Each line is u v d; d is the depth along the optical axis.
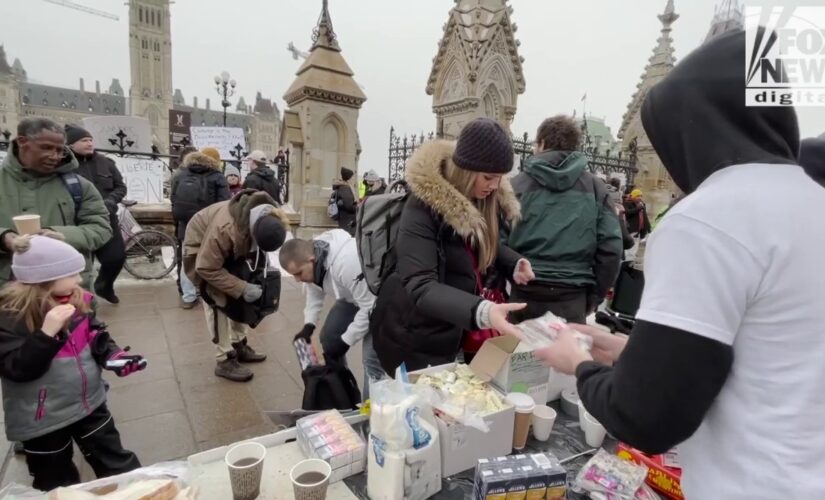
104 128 6.88
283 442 1.33
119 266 4.52
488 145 1.50
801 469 0.62
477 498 1.09
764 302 0.63
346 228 7.20
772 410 0.64
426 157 1.63
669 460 1.23
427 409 1.20
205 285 2.94
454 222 1.54
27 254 1.62
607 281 2.52
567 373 0.95
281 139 8.52
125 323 4.14
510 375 1.43
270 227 2.63
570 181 2.38
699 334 0.61
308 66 7.80
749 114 0.68
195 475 1.16
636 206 7.62
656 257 0.69
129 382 3.08
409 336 1.73
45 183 2.44
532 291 2.47
